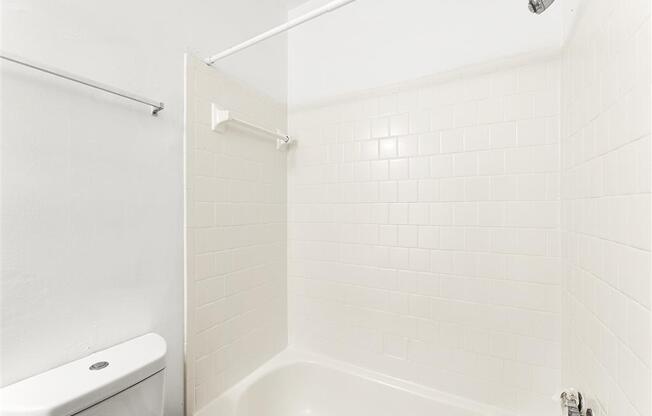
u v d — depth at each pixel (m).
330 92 1.58
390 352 1.42
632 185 0.54
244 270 1.38
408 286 1.38
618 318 0.59
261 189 1.50
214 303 1.22
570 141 0.96
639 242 0.51
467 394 1.25
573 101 0.93
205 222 1.17
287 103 1.71
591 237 0.77
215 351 1.22
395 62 1.40
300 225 1.68
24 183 0.70
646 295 0.48
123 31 0.91
